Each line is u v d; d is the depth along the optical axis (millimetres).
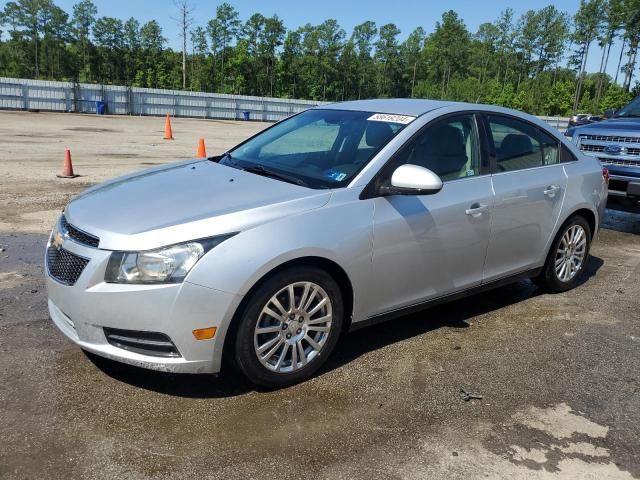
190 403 3207
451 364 3846
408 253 3771
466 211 4070
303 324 3412
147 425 2984
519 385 3609
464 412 3270
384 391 3451
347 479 2660
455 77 121562
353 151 3924
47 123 24766
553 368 3859
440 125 4133
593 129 8211
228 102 39688
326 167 3859
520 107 95062
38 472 2600
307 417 3135
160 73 96438
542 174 4781
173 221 3104
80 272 3070
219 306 3021
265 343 3271
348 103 4816
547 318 4734
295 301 3350
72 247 3162
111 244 3020
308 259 3330
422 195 3678
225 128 29422
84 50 103062
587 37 101750
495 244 4387
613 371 3859
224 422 3043
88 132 21328
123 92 35438
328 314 3492
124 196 3580
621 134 7824
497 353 4043
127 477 2598
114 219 3209
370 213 3562
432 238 3889
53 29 105000
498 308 4922
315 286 3385
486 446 2967
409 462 2807
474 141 4336
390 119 4152
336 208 3445
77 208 3506
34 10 103375
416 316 4668
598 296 5336
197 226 3053
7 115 28047
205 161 4527
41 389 3266
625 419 3289
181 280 2953
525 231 4621
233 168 4129
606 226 8500
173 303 2947
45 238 6449
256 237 3117
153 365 3033
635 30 93562
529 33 116938
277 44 98688
